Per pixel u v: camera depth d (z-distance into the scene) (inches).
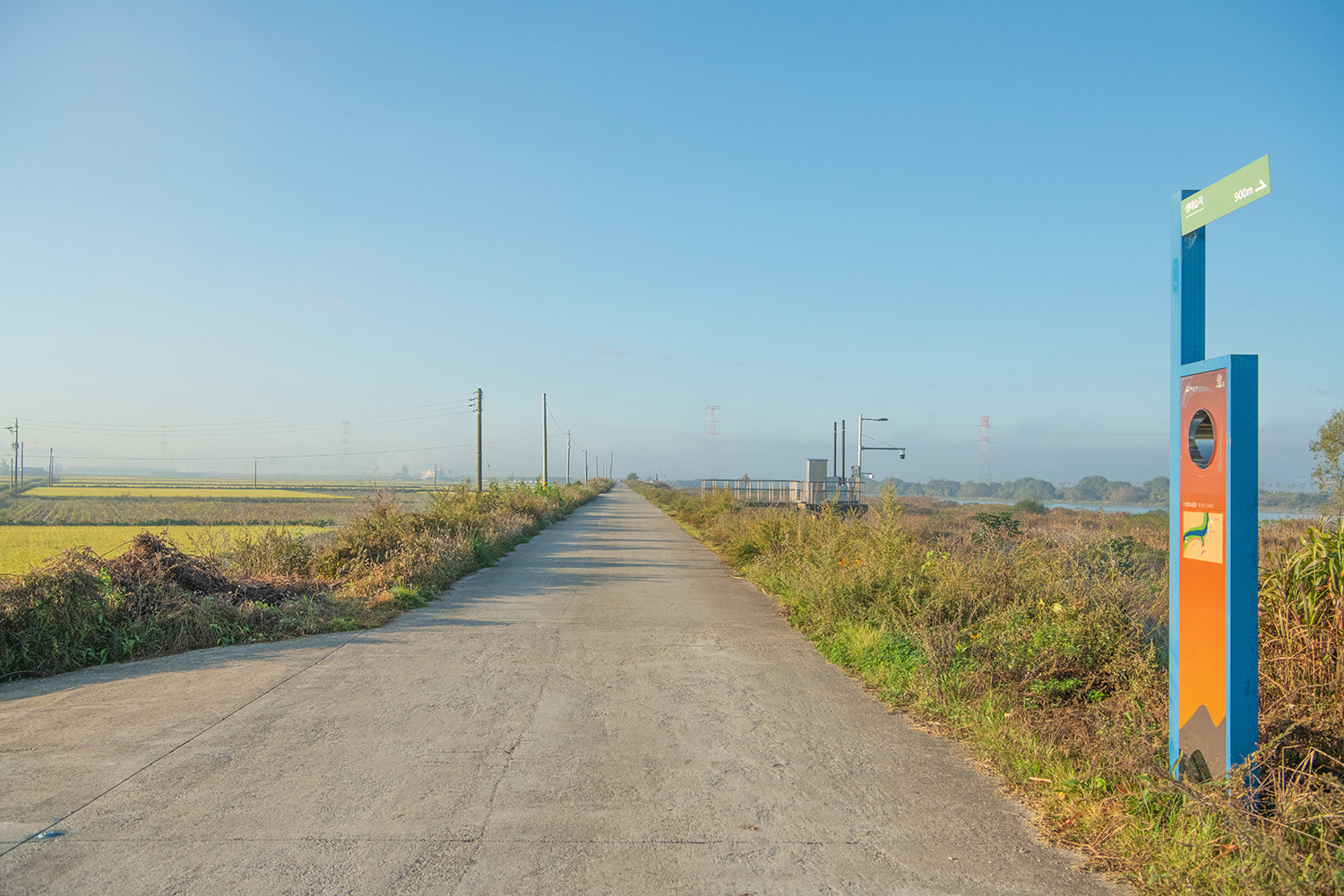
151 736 206.7
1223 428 141.6
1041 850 146.2
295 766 184.7
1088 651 237.5
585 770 185.0
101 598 308.7
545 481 1935.3
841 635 318.7
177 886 127.5
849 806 165.8
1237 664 138.8
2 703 237.9
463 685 263.3
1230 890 123.1
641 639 345.1
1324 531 205.0
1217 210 147.9
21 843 142.8
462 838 147.4
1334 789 144.0
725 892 128.6
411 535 577.3
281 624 349.4
